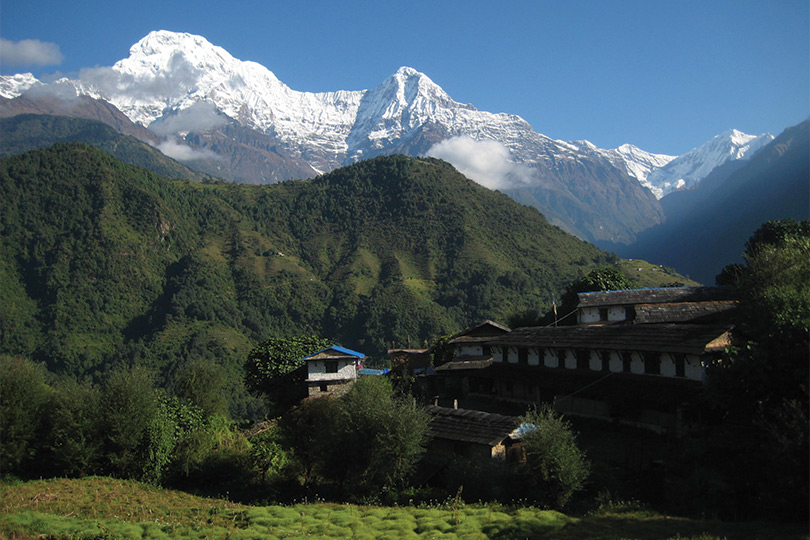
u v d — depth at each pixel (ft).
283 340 215.72
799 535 63.00
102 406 131.13
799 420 70.38
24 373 133.28
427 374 201.05
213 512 104.12
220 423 166.09
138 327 508.12
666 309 151.23
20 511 99.71
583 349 140.05
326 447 108.06
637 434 119.24
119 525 92.48
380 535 81.51
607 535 71.41
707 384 92.99
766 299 98.37
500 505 91.30
